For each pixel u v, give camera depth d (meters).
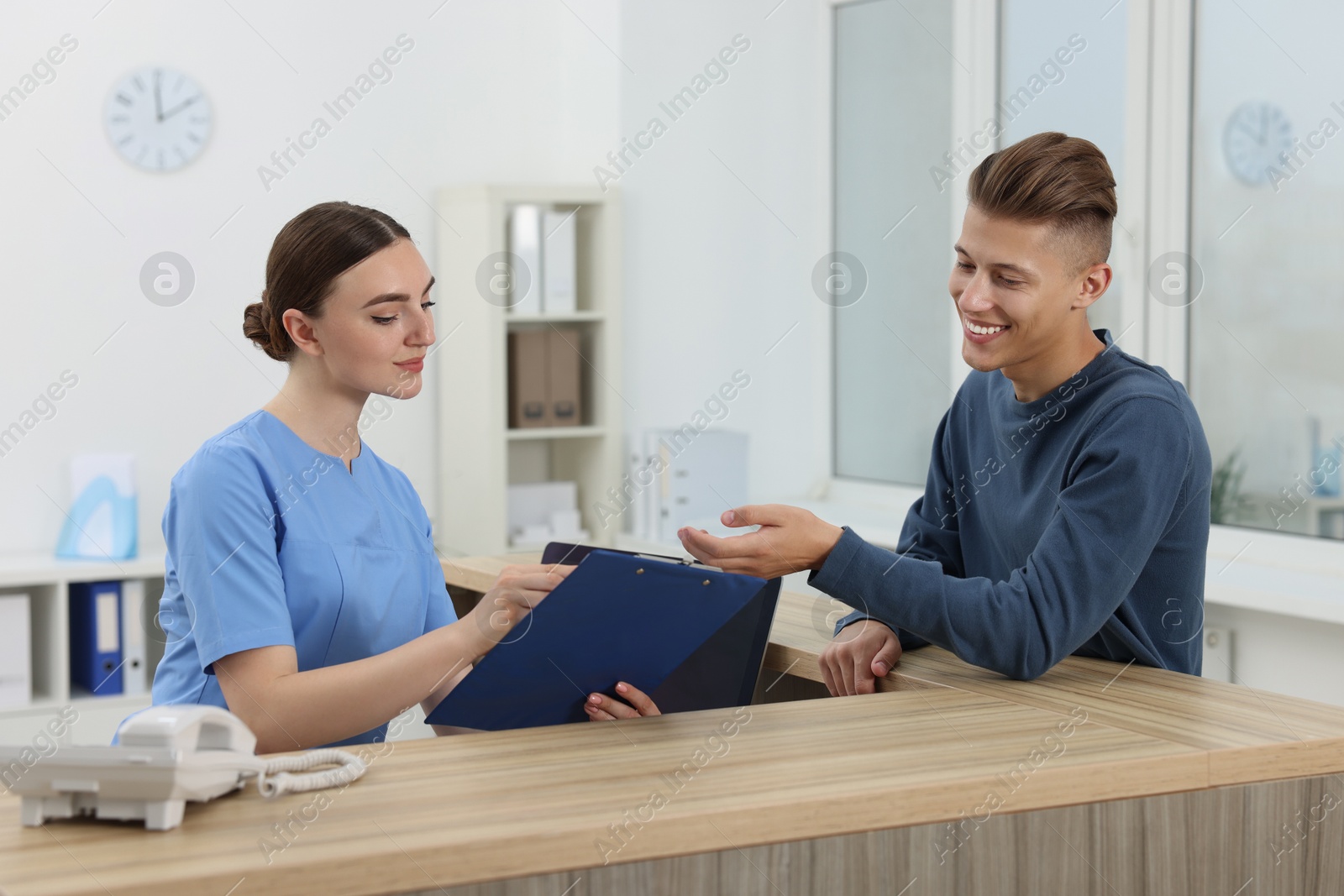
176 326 3.64
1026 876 1.04
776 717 1.21
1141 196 3.19
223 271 3.71
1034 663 1.33
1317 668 2.62
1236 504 3.06
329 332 1.42
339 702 1.28
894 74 4.00
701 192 4.21
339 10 3.89
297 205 3.84
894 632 1.51
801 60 4.28
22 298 3.46
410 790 0.97
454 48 4.11
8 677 3.18
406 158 4.05
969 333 1.40
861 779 1.01
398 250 1.44
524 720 1.30
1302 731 1.17
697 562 1.29
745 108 4.23
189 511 1.35
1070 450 1.41
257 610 1.33
